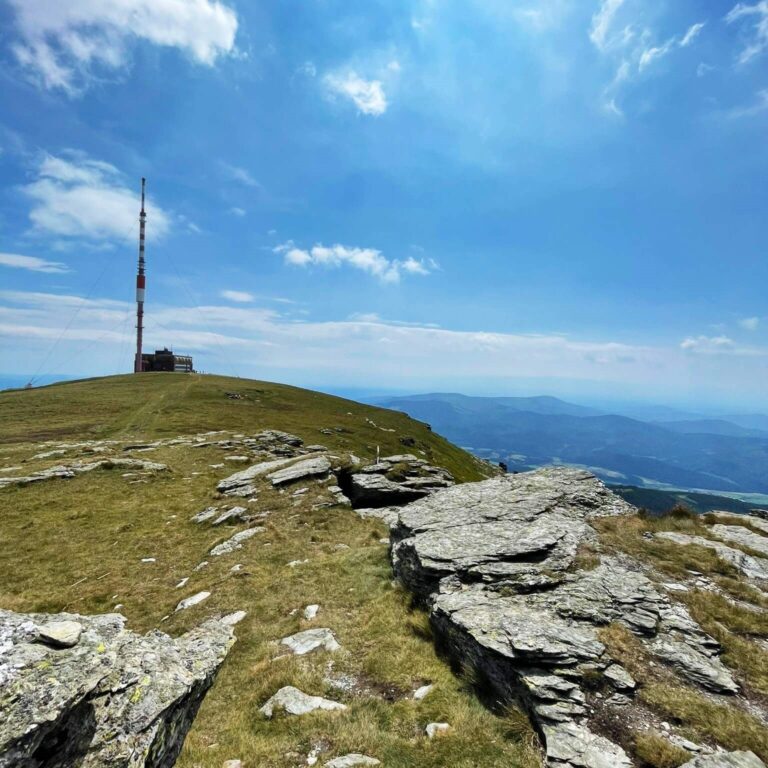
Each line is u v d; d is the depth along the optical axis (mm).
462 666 12625
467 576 16234
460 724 10469
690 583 15180
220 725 11375
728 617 13148
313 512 32156
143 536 30094
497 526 19719
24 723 5945
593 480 25062
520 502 22109
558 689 10531
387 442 101062
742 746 8984
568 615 13312
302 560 23641
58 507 35562
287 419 96938
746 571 15961
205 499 37969
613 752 8969
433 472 44938
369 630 15461
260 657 14555
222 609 18422
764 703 10242
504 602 14312
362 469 43719
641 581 14992
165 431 72250
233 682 13438
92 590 22438
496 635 12250
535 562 16438
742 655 11680
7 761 5551
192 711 9258
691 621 12922
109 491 39719
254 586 20172
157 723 7484
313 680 12734
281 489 37562
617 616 13172
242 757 9875
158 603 20406
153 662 8898
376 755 9766
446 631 13938
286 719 11148
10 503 35656
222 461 52156
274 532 27922
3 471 43125
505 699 11180
